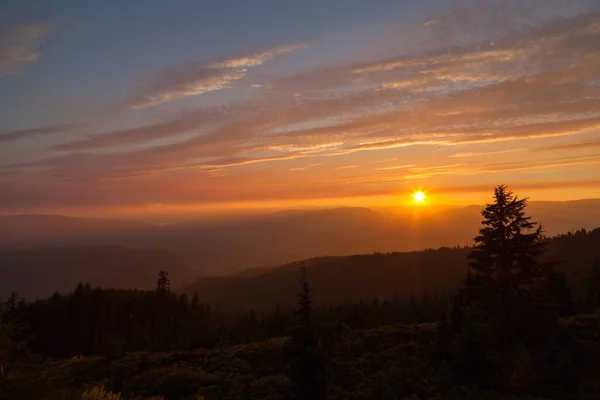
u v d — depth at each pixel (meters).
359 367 23.69
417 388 19.30
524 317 23.58
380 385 20.39
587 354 20.17
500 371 18.94
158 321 74.00
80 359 32.88
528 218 25.08
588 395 16.17
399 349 25.52
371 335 28.83
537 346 22.33
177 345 50.47
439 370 19.95
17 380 11.98
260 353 29.09
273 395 20.31
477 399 16.72
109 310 71.19
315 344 17.98
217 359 28.45
